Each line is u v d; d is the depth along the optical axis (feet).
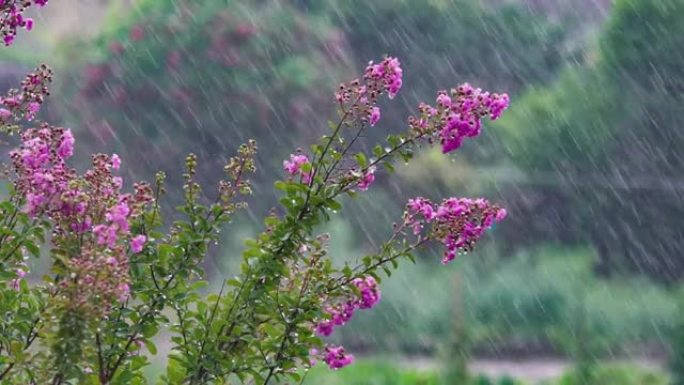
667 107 84.74
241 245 68.33
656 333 66.44
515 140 84.79
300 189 16.43
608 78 85.76
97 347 15.24
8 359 14.83
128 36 74.23
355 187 16.69
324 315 16.55
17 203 15.48
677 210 83.56
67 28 82.02
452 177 79.10
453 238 17.42
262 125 73.56
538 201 83.20
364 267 17.19
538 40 92.27
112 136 72.95
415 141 16.81
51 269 15.02
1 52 83.41
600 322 66.74
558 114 85.40
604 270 82.74
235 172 16.51
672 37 84.94
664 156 84.43
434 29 88.33
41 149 15.44
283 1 76.33
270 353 16.31
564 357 63.67
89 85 73.51
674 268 82.23
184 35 73.92
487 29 90.74
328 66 76.13
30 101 16.21
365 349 63.72
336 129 16.69
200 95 73.26
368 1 85.20
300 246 16.46
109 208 14.73
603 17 96.43
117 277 14.25
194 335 15.92
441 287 66.74
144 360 15.53
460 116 16.76
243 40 74.08
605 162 84.58
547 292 69.00
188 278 15.96
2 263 15.38
